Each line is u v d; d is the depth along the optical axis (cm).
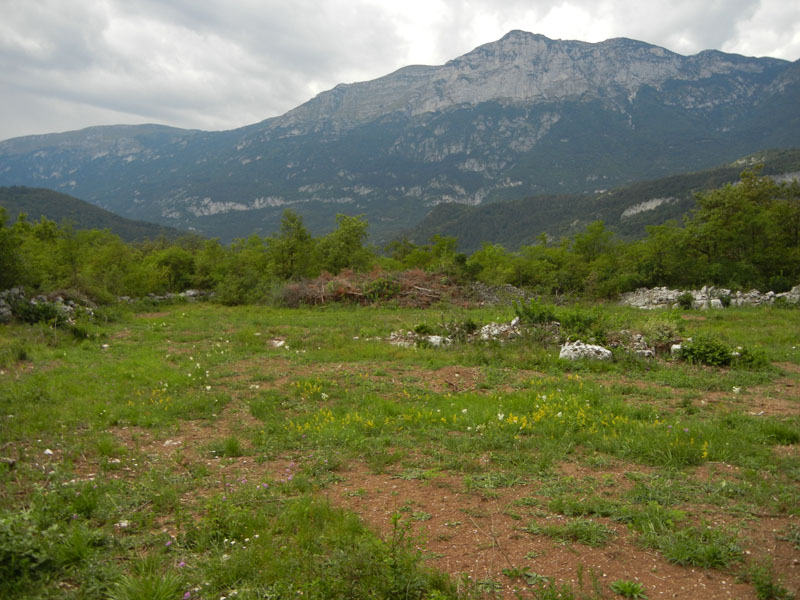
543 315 1608
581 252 3719
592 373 1186
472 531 470
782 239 2966
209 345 1622
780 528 468
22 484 560
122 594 358
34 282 2191
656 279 2927
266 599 360
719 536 442
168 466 652
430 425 796
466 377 1148
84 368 1241
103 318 2100
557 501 515
